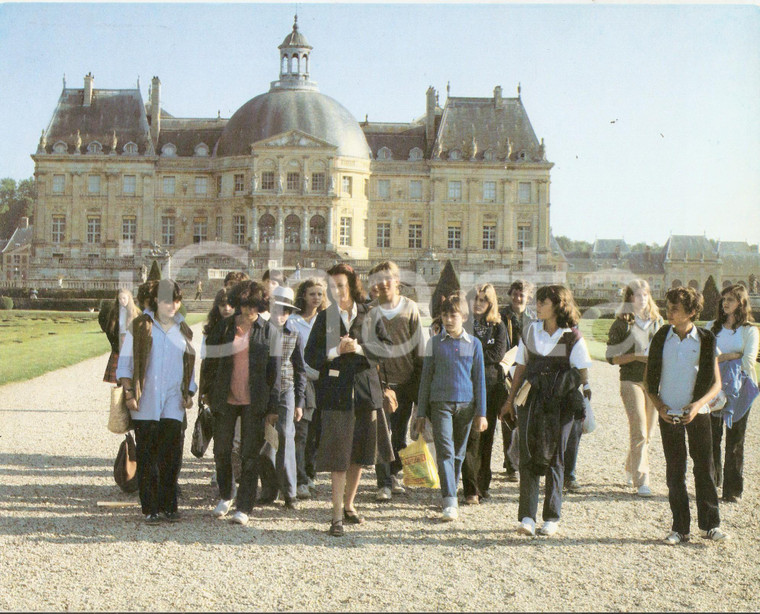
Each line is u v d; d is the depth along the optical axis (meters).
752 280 65.56
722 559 9.03
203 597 7.73
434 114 108.75
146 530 9.87
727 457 11.67
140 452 10.22
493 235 104.12
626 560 8.96
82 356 30.77
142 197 102.31
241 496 10.34
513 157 104.38
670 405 9.95
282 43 105.00
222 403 10.54
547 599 7.77
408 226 104.00
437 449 10.88
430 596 7.80
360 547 9.34
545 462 9.91
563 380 10.05
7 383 23.28
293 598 7.73
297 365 11.23
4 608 7.37
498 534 9.93
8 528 9.74
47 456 13.85
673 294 9.99
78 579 8.16
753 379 11.64
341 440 9.90
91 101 104.69
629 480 12.52
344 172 100.06
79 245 101.88
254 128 100.25
